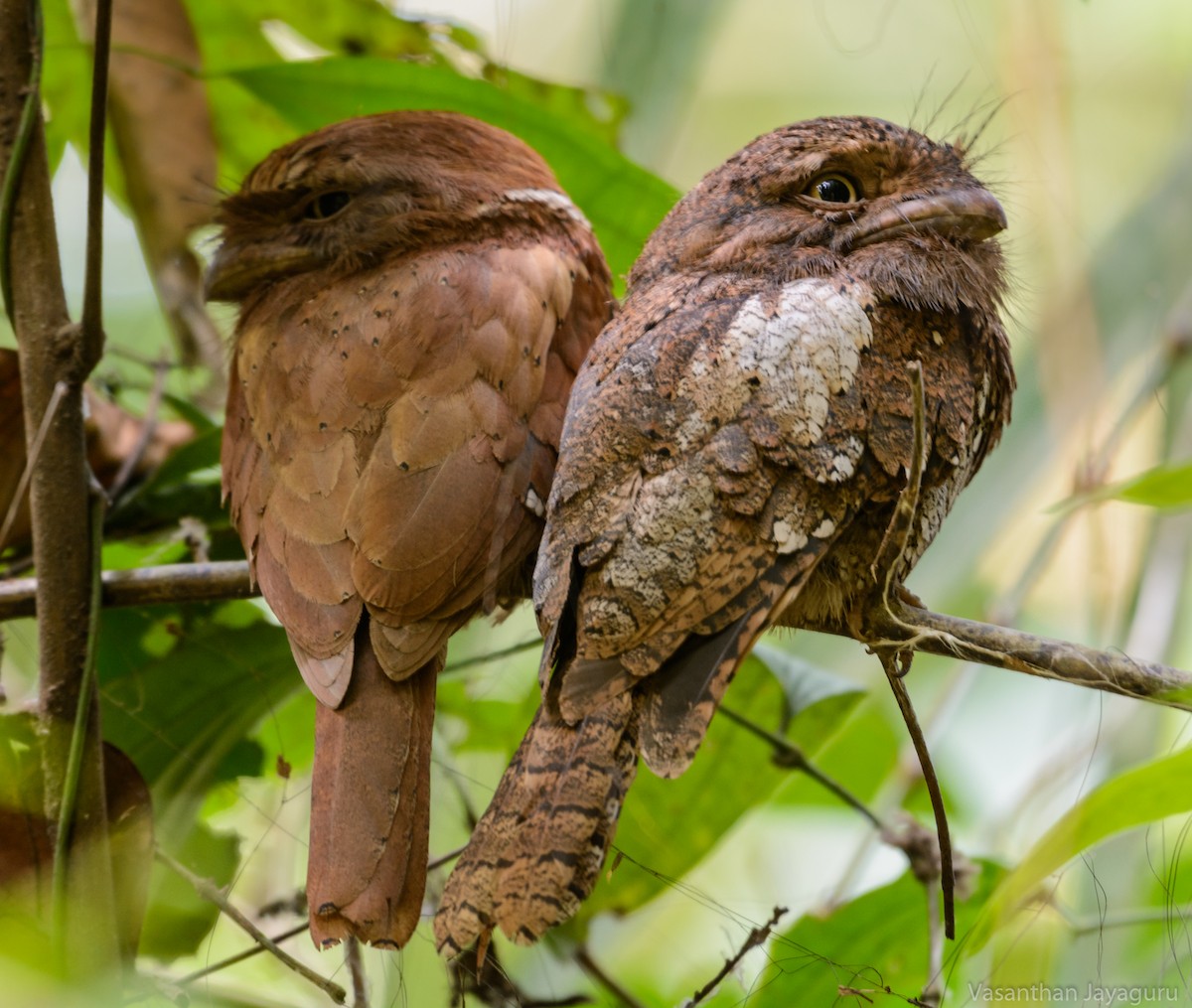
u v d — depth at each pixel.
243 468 4.93
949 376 4.89
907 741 5.07
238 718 4.97
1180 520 5.00
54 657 4.90
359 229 4.94
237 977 4.97
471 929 4.82
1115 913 4.91
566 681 4.84
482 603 4.89
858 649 5.07
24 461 4.96
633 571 4.84
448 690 5.02
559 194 4.97
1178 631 4.99
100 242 4.89
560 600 4.85
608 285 4.97
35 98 4.90
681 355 4.86
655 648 4.84
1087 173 5.04
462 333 4.91
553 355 4.93
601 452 4.86
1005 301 4.94
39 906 4.89
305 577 4.89
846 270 4.89
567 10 5.07
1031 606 5.08
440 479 4.89
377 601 4.88
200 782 4.96
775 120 5.17
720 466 4.85
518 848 4.82
